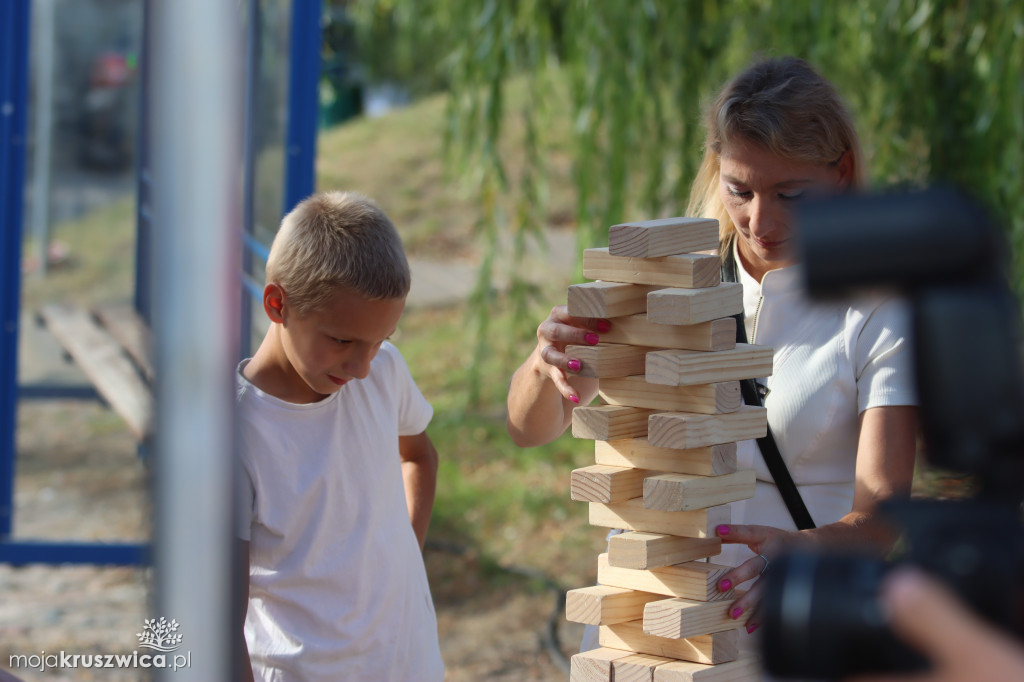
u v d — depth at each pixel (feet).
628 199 21.76
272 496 6.24
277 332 6.41
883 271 2.20
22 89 15.03
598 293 5.41
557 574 16.39
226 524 2.21
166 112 2.14
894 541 5.60
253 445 6.22
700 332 5.28
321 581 6.31
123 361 20.08
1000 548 2.17
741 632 5.91
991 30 16.98
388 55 46.47
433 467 7.73
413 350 27.96
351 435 6.49
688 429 5.20
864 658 2.22
